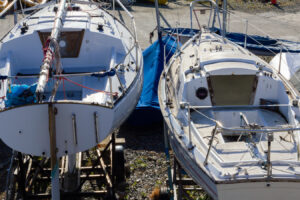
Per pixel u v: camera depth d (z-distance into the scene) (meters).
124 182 6.35
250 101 6.11
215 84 6.15
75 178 6.06
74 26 6.70
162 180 6.43
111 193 5.85
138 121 7.81
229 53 6.79
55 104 4.63
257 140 5.56
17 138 4.76
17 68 6.73
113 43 6.90
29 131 4.72
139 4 18.02
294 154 4.95
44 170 6.37
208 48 7.60
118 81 6.21
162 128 8.10
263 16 16.86
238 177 4.41
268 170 4.39
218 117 5.92
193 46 8.00
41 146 4.84
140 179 6.46
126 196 6.06
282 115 5.99
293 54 9.03
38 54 6.71
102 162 6.45
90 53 6.76
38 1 15.23
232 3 18.91
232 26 14.95
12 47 6.64
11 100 5.00
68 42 6.65
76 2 8.23
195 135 5.33
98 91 5.70
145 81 8.42
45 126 4.70
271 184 4.41
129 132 7.93
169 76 7.25
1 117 4.61
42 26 6.76
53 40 5.11
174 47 9.52
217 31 10.30
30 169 6.24
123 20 15.21
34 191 6.15
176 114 5.98
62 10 6.91
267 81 6.11
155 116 7.76
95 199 6.00
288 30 14.77
